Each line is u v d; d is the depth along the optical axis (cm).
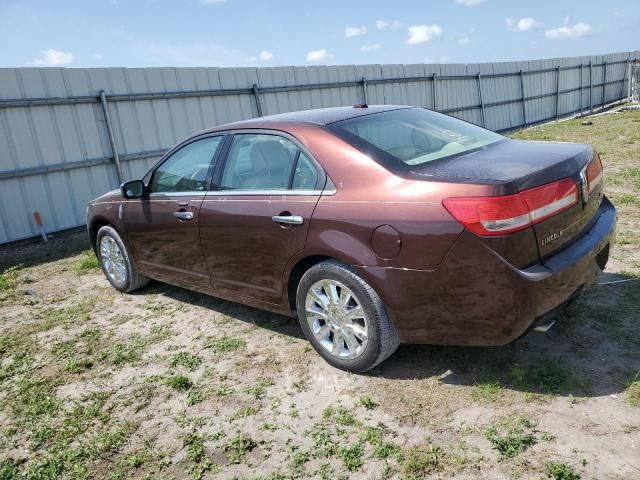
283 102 1167
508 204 258
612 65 2809
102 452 290
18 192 808
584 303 384
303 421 295
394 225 283
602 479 225
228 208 375
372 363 317
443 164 302
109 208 511
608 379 293
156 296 524
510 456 246
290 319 429
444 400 294
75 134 856
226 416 309
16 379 383
